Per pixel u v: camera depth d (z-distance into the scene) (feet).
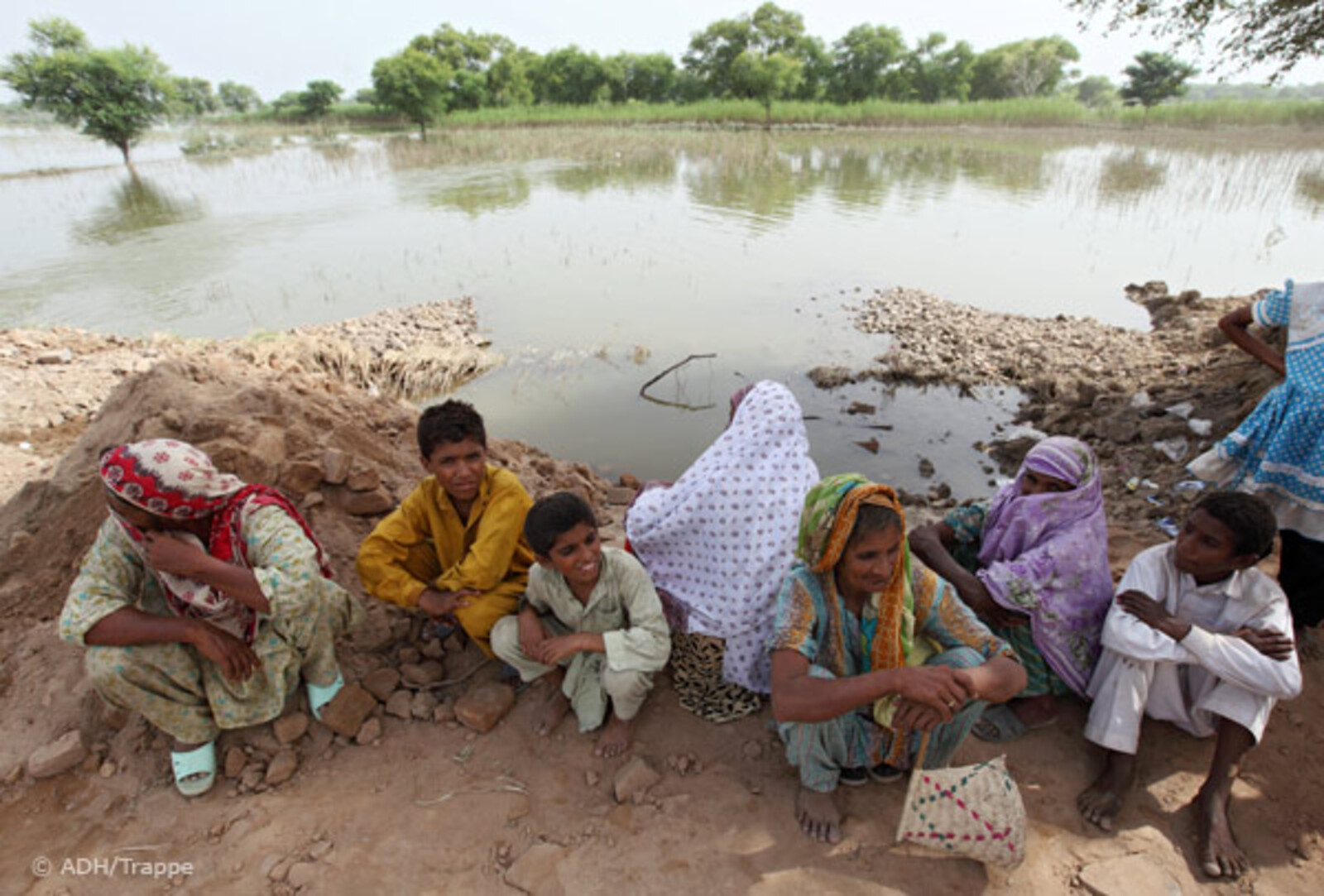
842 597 8.10
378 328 30.22
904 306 32.78
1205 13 22.25
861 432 21.91
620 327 31.09
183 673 8.57
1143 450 18.48
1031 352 26.94
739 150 93.25
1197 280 36.32
